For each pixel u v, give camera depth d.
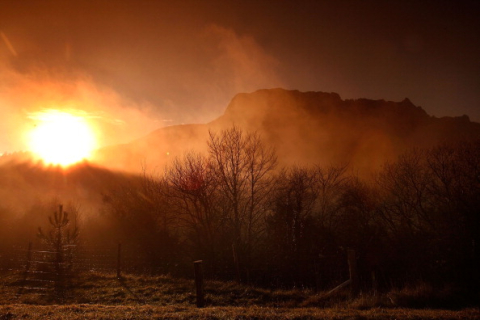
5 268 17.64
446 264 13.98
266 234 21.88
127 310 9.62
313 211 22.20
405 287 11.82
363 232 18.70
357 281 11.31
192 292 12.95
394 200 20.41
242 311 9.02
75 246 19.19
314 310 9.25
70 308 10.02
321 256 16.39
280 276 16.89
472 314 8.16
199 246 20.88
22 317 8.88
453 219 15.61
